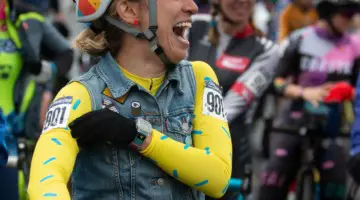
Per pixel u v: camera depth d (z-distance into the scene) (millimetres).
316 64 9859
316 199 9711
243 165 7613
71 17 21453
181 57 4234
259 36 7816
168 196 4227
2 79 8453
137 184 4176
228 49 7707
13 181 6770
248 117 7793
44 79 8680
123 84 4215
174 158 4125
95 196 4188
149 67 4285
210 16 7738
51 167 4016
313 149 9703
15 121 8453
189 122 4328
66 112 4137
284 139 9805
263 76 7734
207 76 4469
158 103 4254
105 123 4023
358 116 6375
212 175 4199
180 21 4203
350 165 6355
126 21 4234
